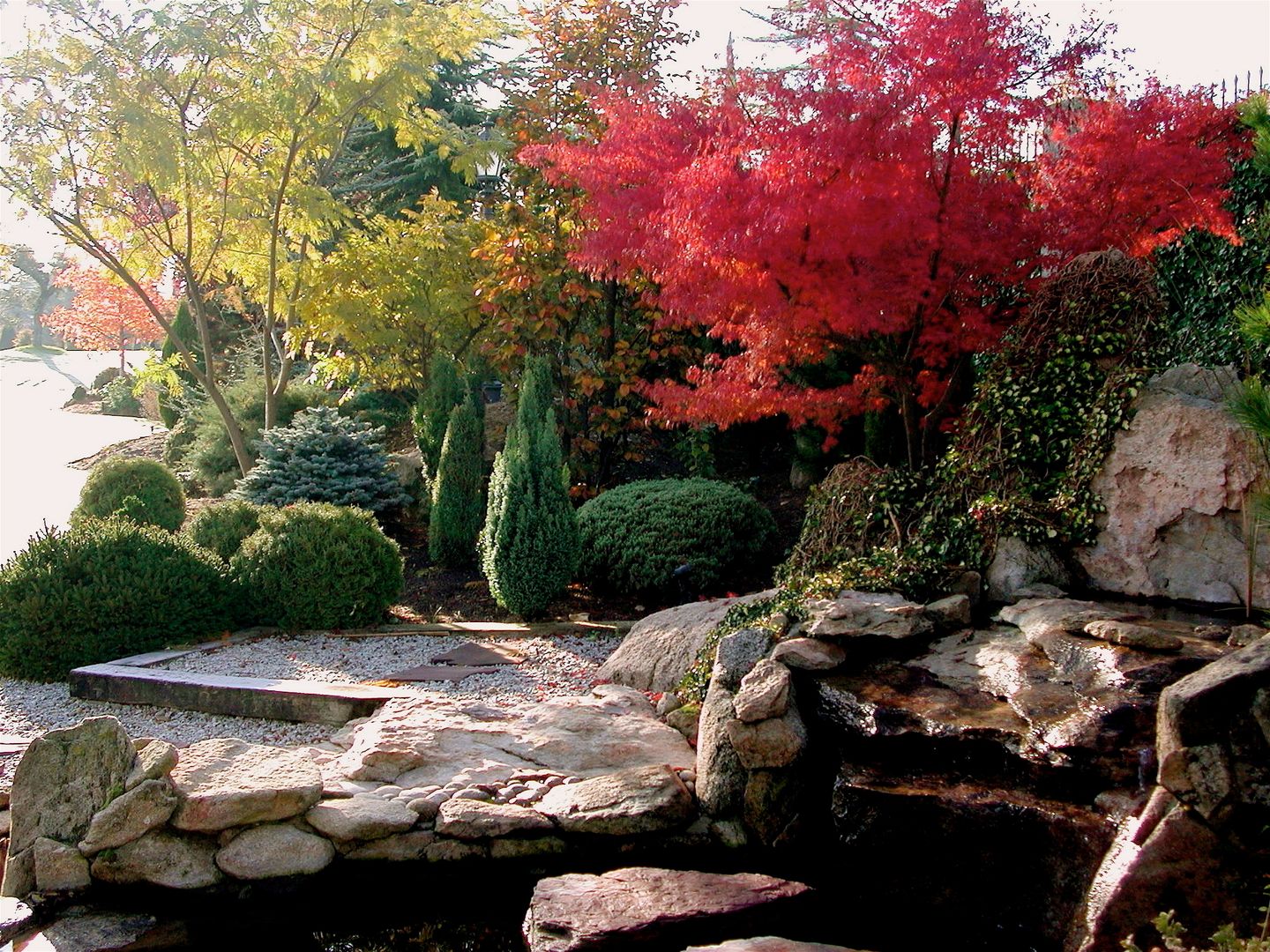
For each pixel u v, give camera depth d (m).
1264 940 3.57
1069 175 7.59
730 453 13.86
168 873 5.22
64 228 14.83
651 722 6.71
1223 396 6.36
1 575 8.66
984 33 6.94
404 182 24.06
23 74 13.80
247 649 9.12
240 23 14.47
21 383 40.97
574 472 13.16
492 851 5.52
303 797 5.45
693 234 7.09
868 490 7.85
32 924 5.05
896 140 6.95
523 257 12.86
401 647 9.17
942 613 6.30
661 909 4.91
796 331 7.58
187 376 24.47
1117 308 6.94
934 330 7.95
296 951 4.86
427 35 15.20
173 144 13.91
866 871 5.23
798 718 5.70
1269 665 4.16
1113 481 6.58
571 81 13.38
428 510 13.49
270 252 15.52
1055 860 4.70
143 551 9.08
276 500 12.87
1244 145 7.46
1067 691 5.20
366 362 15.84
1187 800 4.16
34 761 5.50
